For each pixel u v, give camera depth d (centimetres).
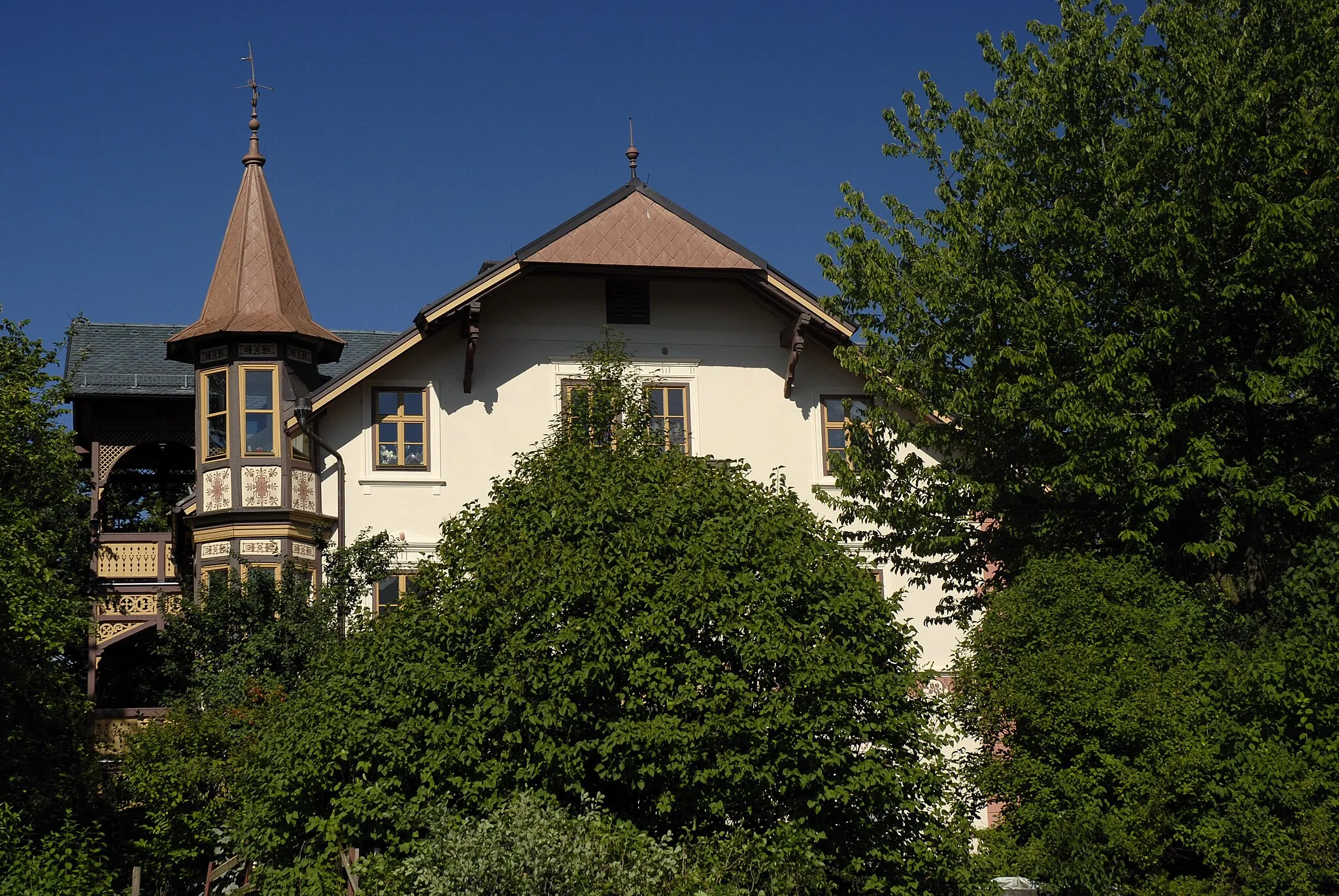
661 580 1582
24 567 2038
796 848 1498
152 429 2834
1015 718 1844
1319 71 2161
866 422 2516
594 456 1767
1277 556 2211
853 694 1568
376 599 2506
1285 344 2127
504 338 2638
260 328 2553
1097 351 2136
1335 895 1772
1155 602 1917
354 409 2572
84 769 2270
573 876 1333
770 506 1702
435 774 1551
